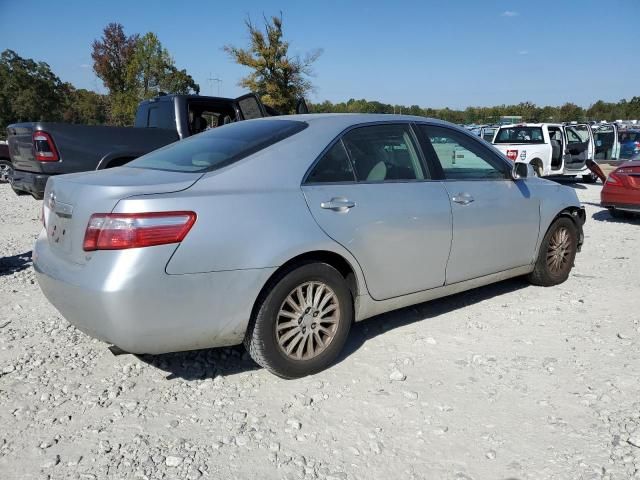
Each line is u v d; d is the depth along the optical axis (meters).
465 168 4.55
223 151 3.53
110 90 50.53
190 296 3.01
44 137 7.20
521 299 5.05
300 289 3.42
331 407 3.20
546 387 3.41
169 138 8.30
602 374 3.56
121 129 7.77
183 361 3.79
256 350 3.35
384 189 3.86
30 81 62.69
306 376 3.56
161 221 2.91
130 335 2.93
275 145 3.56
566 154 16.47
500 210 4.61
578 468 2.64
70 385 3.44
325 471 2.64
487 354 3.88
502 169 4.82
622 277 5.83
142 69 40.91
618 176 9.50
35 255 3.56
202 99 8.84
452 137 4.52
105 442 2.85
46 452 2.77
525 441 2.87
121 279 2.85
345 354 3.88
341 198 3.59
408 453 2.78
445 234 4.16
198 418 3.09
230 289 3.11
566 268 5.48
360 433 2.95
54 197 3.42
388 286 3.89
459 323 4.46
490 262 4.63
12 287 5.45
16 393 3.34
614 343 4.05
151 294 2.90
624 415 3.08
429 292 4.21
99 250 2.93
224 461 2.71
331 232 3.48
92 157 7.55
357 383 3.47
